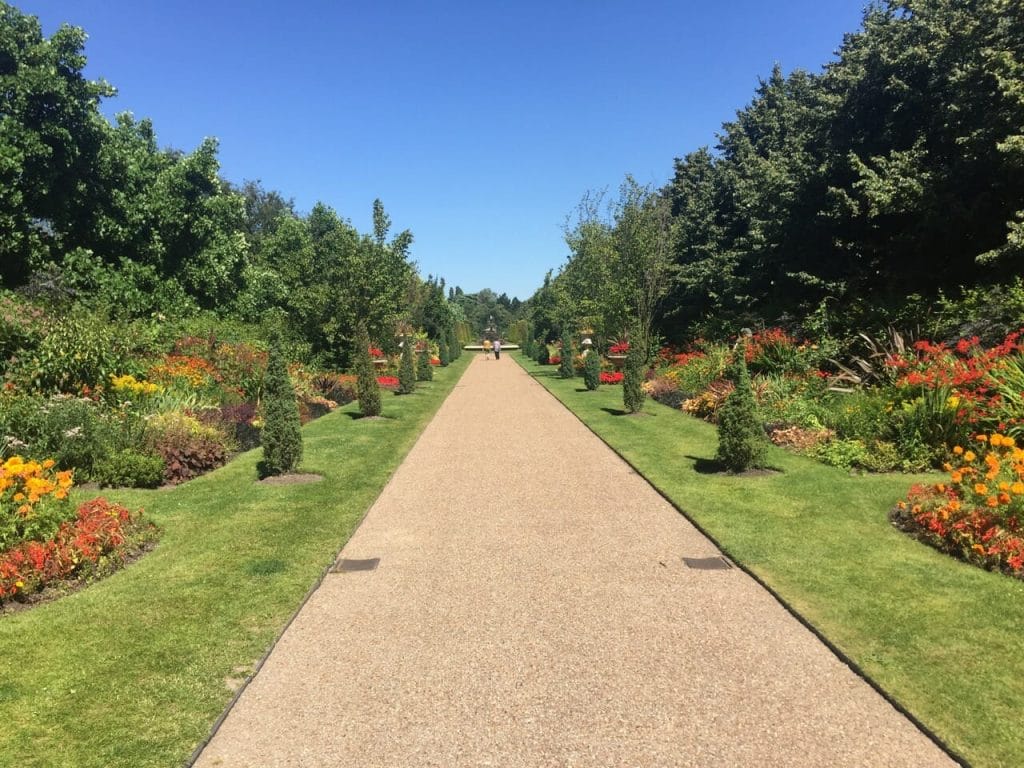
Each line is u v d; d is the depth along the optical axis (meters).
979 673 3.64
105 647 4.11
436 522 6.88
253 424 11.74
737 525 6.35
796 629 4.29
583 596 4.91
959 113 13.10
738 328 19.72
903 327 13.33
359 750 3.15
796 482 7.75
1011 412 7.73
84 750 3.12
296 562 5.57
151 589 5.00
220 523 6.64
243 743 3.22
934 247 14.69
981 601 4.51
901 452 8.32
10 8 15.60
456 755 3.10
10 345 9.86
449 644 4.20
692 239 25.34
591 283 27.19
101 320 11.52
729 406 8.45
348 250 20.77
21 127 15.11
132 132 22.00
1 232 14.98
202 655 4.02
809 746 3.12
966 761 2.96
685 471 8.69
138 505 7.20
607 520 6.81
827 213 15.76
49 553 5.00
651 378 20.05
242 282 23.44
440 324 46.75
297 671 3.89
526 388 22.41
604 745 3.15
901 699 3.44
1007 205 12.64
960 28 12.93
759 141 26.55
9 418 7.97
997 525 5.25
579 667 3.88
